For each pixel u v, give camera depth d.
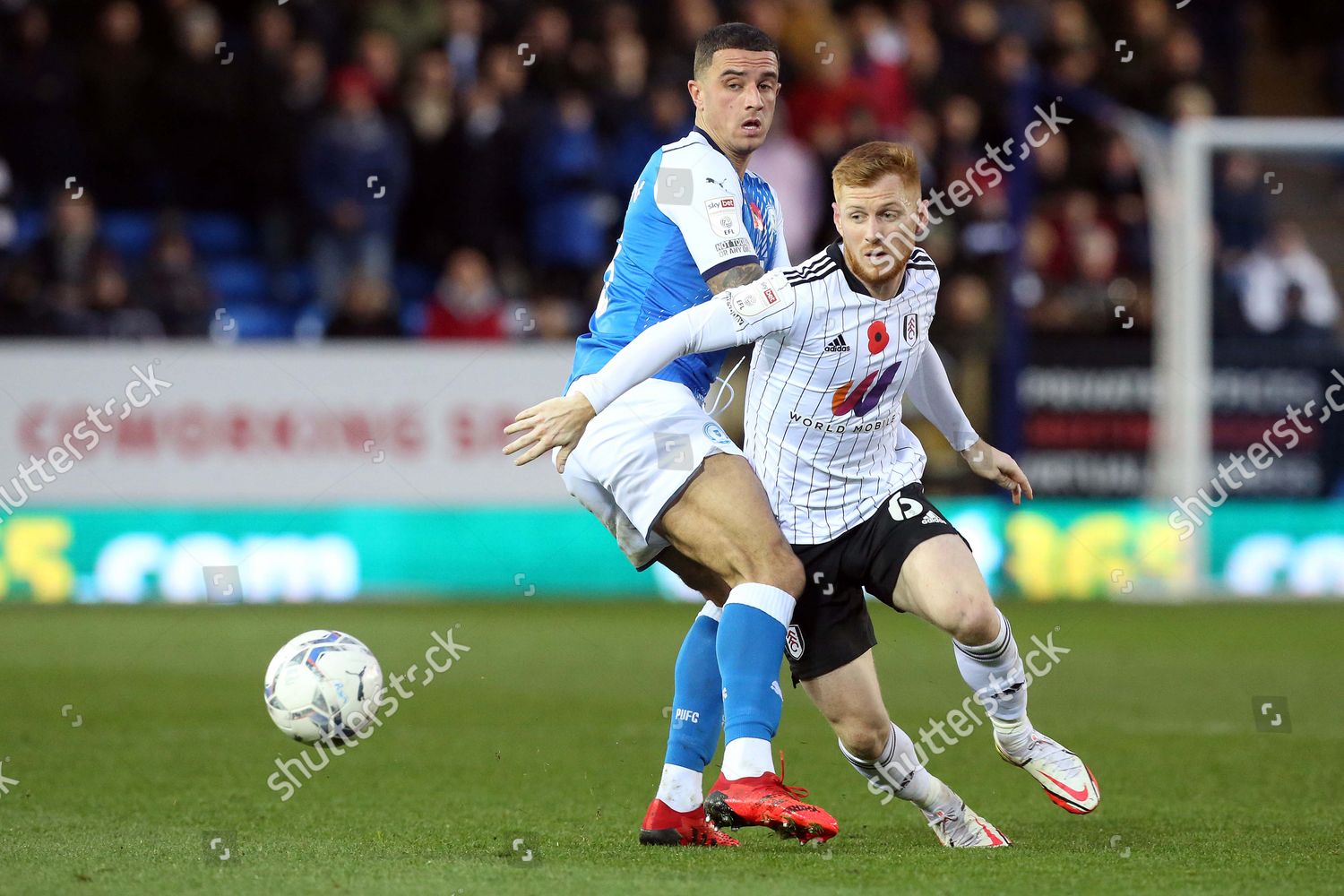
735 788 14.59
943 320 45.09
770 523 15.09
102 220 50.38
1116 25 51.91
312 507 42.09
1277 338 46.59
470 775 19.92
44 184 48.38
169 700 26.28
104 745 21.94
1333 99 60.59
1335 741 22.92
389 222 47.38
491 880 13.08
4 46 50.47
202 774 19.81
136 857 14.34
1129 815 17.30
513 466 43.19
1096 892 12.65
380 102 48.09
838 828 14.55
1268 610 41.16
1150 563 44.56
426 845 15.14
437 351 42.66
